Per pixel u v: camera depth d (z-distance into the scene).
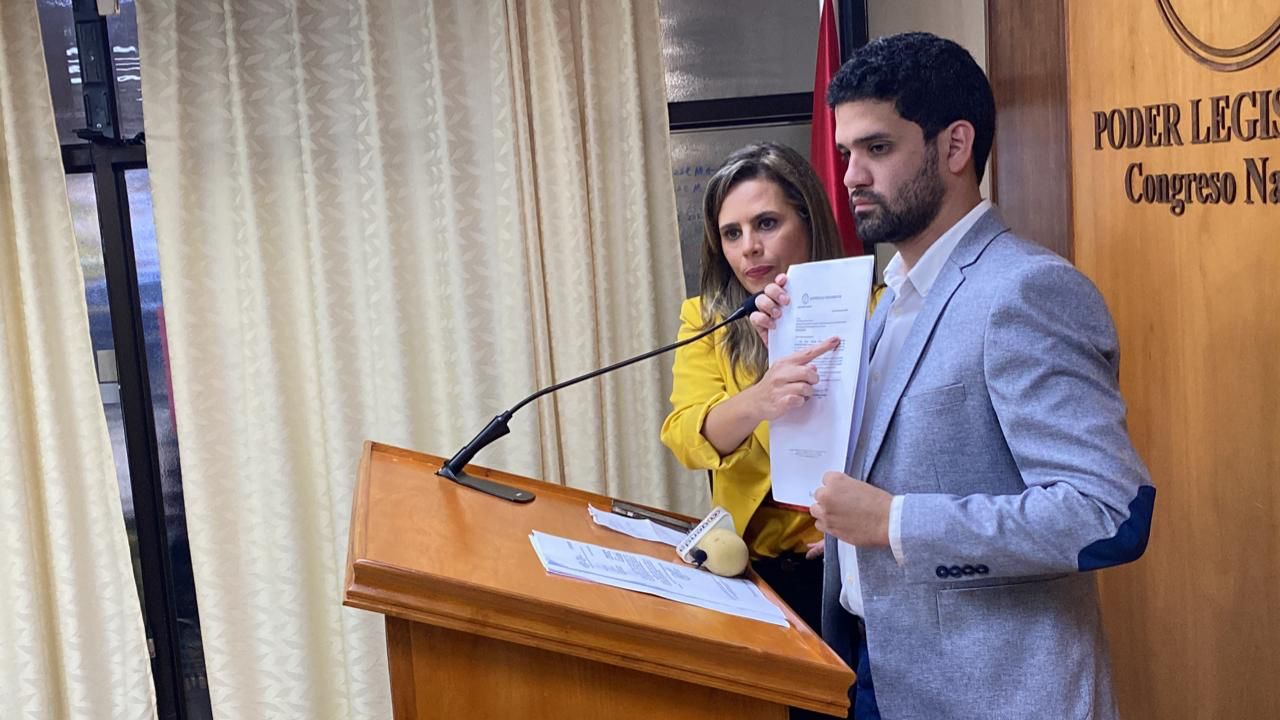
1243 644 1.54
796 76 3.11
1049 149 1.97
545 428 2.92
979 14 2.27
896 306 1.46
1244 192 1.47
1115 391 1.24
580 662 1.15
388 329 2.89
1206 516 1.60
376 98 2.82
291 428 2.96
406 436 2.91
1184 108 1.59
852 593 1.52
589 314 2.88
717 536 1.43
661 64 2.89
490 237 2.90
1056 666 1.29
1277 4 1.39
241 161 2.86
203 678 3.26
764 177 1.91
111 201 3.05
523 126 2.83
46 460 2.86
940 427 1.32
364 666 2.94
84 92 2.95
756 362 1.91
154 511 3.18
